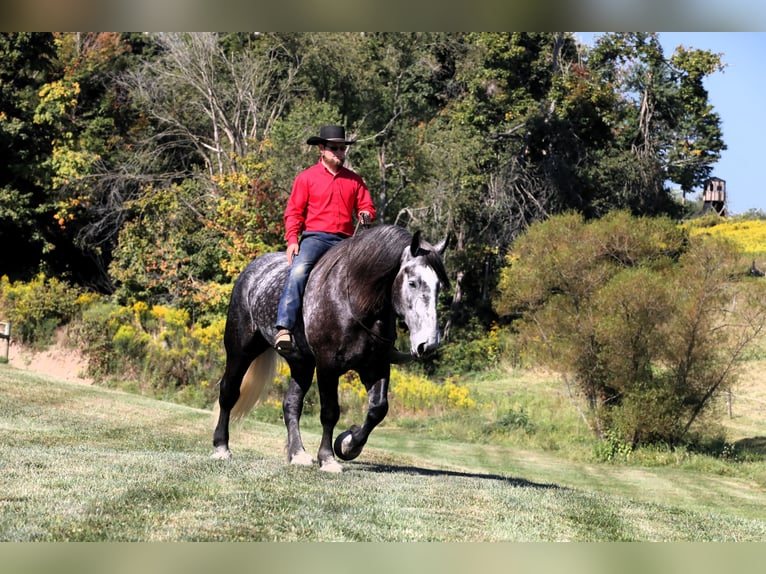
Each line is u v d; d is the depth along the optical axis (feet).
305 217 26.04
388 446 63.72
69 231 112.78
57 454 26.13
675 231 76.74
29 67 112.27
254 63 118.52
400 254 22.91
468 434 73.92
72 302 79.51
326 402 24.70
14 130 106.32
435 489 22.80
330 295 23.73
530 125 131.23
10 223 107.86
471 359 110.63
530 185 130.00
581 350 70.74
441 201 114.83
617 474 60.03
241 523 16.97
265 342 27.89
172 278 99.96
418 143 118.21
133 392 72.23
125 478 21.58
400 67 133.28
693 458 66.44
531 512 20.66
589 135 136.56
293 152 99.25
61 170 106.11
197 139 123.75
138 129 126.00
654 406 67.77
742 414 84.38
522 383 100.94
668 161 140.97
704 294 68.08
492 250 122.11
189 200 105.29
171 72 121.29
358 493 21.13
